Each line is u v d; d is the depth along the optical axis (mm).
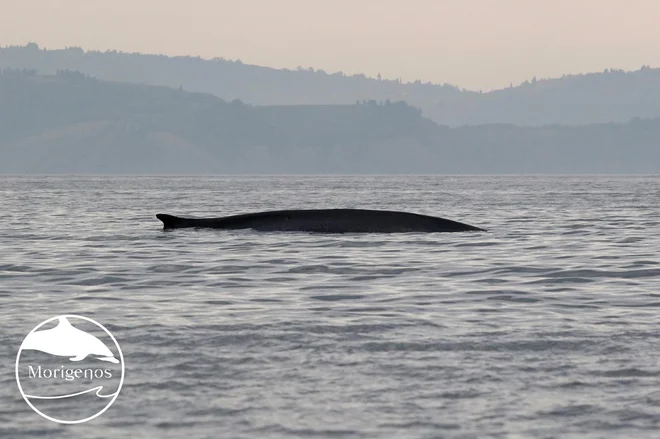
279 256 88688
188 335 48094
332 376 40094
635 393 37469
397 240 104188
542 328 50531
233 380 39406
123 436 32750
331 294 64000
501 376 40125
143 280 71562
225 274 75375
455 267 80188
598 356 43656
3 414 34938
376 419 34562
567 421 34281
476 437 32781
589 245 101312
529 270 78125
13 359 42344
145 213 177875
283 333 48812
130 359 42781
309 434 33062
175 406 35875
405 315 54906
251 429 33500
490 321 52844
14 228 130750
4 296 62562
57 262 84312
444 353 44375
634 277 73312
